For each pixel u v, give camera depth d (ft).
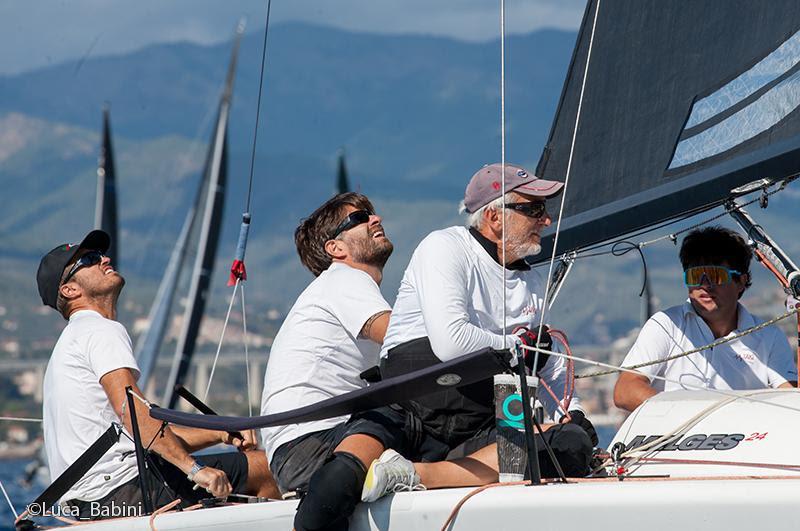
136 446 47.06
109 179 192.75
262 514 40.24
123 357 51.39
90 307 54.60
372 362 46.96
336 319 46.19
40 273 55.01
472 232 44.62
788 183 43.65
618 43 51.42
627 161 49.32
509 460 37.55
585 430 44.27
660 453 41.01
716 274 51.42
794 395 40.09
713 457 39.32
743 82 45.62
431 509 36.47
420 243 43.83
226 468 52.39
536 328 43.19
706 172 45.01
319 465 44.04
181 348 179.32
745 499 32.30
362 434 40.57
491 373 37.96
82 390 51.88
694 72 47.83
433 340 41.45
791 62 43.93
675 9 49.01
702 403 42.42
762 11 45.65
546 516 34.50
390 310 45.78
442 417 42.42
